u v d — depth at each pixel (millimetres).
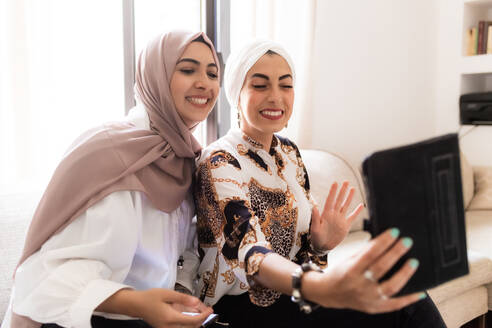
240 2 2113
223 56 2203
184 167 1087
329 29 2588
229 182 938
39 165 1609
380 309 531
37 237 905
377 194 539
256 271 749
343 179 2098
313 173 2012
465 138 3076
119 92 1903
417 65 3115
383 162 546
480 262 1750
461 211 587
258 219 976
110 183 922
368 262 515
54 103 1644
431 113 3250
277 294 931
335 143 2693
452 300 1656
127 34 1867
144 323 907
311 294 607
